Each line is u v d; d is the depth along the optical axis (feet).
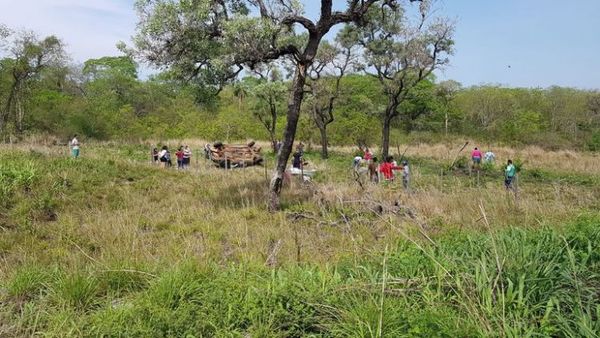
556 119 172.24
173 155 92.17
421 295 14.67
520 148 124.57
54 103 121.70
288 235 28.45
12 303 16.29
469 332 11.76
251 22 33.83
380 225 29.50
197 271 18.08
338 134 119.14
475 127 168.45
